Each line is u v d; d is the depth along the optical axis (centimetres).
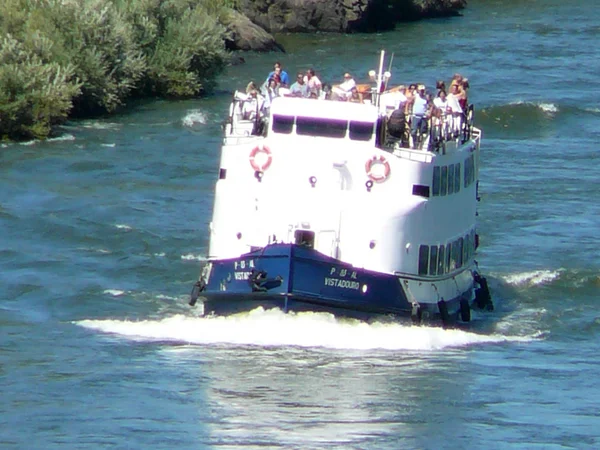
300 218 13788
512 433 11062
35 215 19238
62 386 12012
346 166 13800
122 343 13562
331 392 11950
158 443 10550
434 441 10769
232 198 13925
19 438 10644
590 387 12550
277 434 10831
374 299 13638
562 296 16612
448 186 14512
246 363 12788
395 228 13725
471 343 14150
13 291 15675
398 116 13950
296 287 13375
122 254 17550
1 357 12975
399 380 12406
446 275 14600
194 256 17550
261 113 14638
